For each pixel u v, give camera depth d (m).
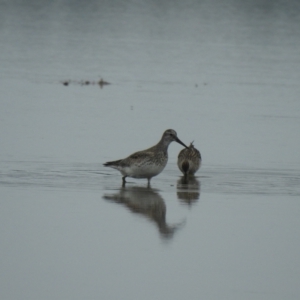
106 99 26.12
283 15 51.72
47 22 45.19
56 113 23.69
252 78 30.91
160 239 13.29
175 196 16.03
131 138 20.97
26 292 11.17
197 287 11.44
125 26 44.84
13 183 16.55
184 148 18.95
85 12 50.19
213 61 34.62
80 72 31.06
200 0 58.41
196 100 26.41
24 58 33.75
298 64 34.41
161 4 55.78
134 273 11.88
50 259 12.31
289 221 14.40
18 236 13.23
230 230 13.83
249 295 11.26
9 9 49.78
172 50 37.34
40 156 18.81
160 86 28.78
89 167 18.17
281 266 12.27
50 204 15.11
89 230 13.62
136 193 16.20
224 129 22.44
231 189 16.67
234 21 48.25
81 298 11.05
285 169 18.47
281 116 24.33
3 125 21.91
